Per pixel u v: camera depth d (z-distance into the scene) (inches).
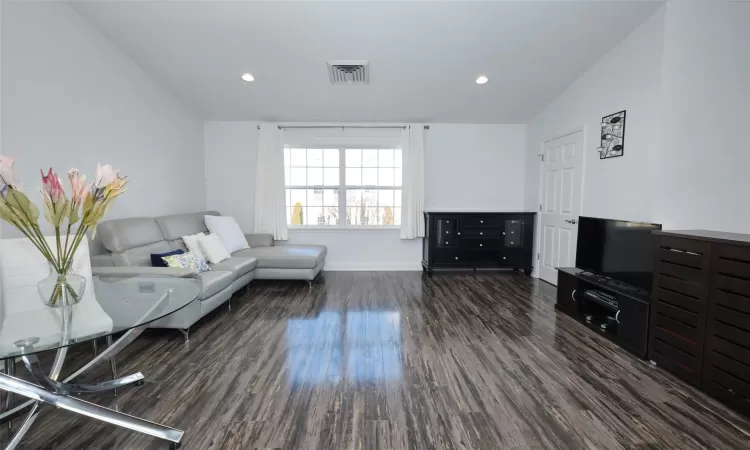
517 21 105.1
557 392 69.2
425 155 186.7
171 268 88.7
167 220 128.7
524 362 81.9
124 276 82.8
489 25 107.0
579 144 137.7
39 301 63.8
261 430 57.3
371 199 191.8
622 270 98.3
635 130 107.9
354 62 126.7
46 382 56.4
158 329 100.3
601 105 124.1
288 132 183.5
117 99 116.9
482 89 147.9
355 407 63.8
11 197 50.0
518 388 70.6
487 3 97.7
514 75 136.1
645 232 90.4
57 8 93.0
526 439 55.5
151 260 106.3
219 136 181.9
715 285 67.1
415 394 68.2
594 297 101.7
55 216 55.2
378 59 125.2
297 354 85.5
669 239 77.5
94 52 106.4
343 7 99.5
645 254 90.2
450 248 173.6
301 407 63.7
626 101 111.7
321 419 60.2
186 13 101.4
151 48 117.6
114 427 58.4
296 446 53.6
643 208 104.6
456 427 58.4
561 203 151.3
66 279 58.4
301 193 190.5
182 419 60.1
